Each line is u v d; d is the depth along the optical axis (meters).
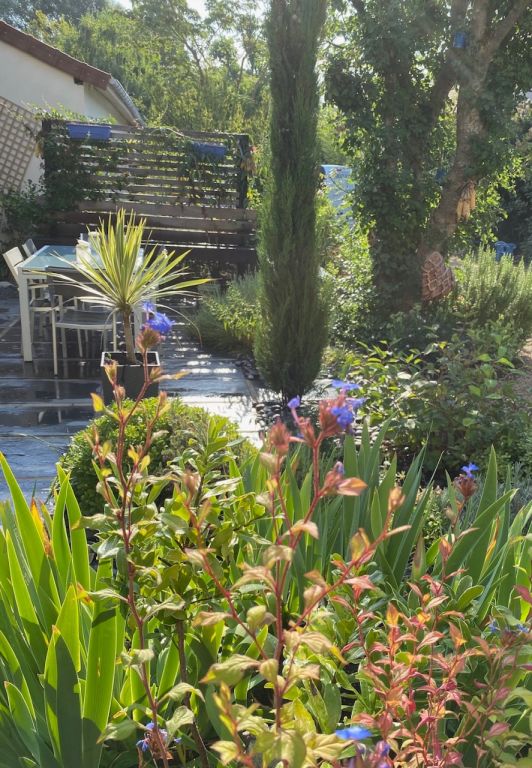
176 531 1.31
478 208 8.75
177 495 1.51
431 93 7.87
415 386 4.63
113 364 1.42
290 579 1.94
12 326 8.31
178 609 1.33
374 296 8.05
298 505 2.00
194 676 1.71
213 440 1.54
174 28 23.81
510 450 4.45
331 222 9.48
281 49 5.14
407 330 7.15
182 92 23.17
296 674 1.01
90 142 10.30
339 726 1.34
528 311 8.05
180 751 1.47
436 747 1.23
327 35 7.77
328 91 7.80
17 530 2.03
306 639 1.01
